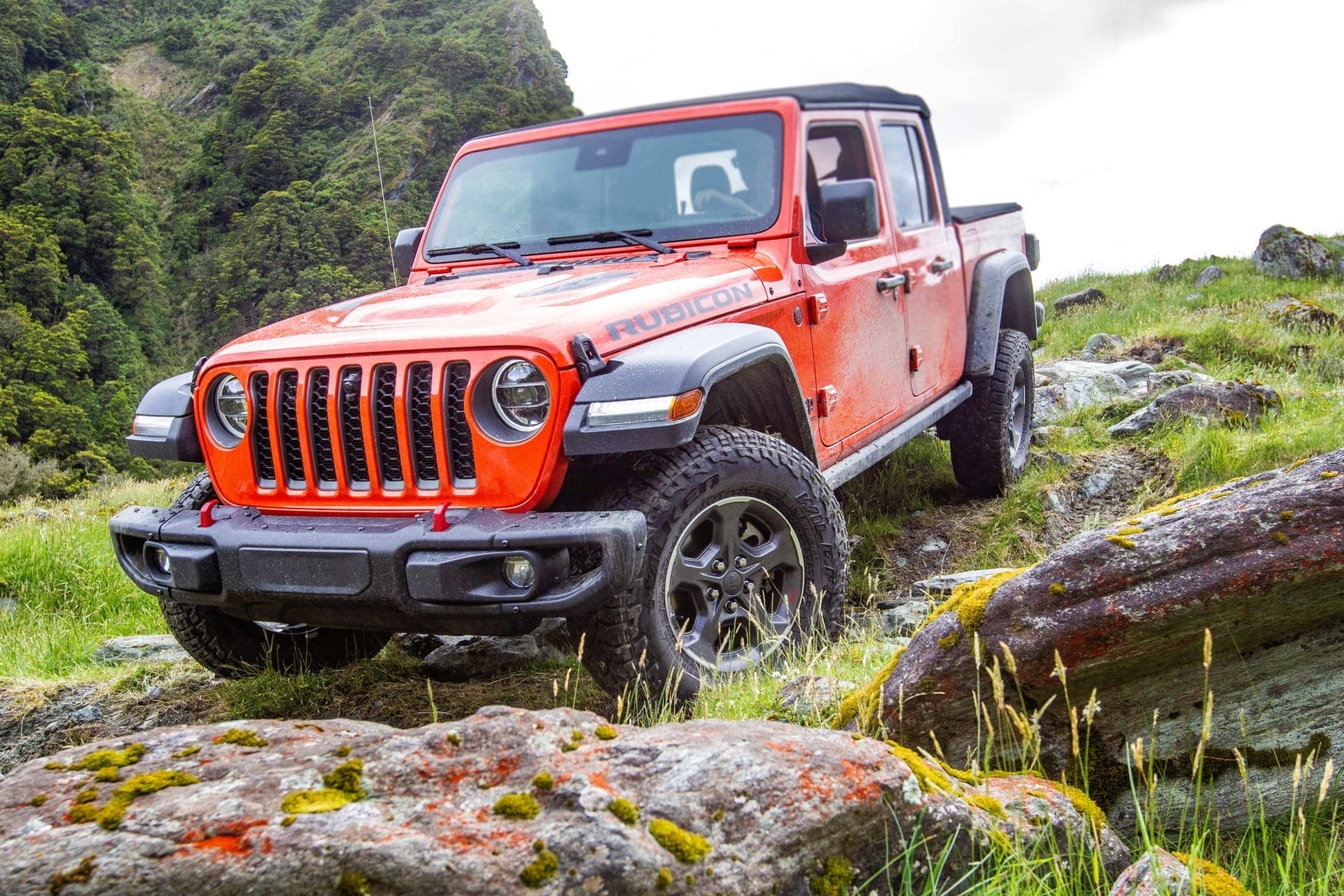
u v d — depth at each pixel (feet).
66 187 431.43
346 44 610.65
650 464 11.45
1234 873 7.38
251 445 11.78
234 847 5.24
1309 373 27.32
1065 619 7.96
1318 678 7.92
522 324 10.87
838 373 15.02
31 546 21.93
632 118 15.83
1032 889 6.34
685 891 5.42
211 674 15.19
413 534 10.34
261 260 435.94
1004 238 22.36
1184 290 48.03
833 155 16.21
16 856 5.22
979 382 20.08
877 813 6.19
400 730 6.50
